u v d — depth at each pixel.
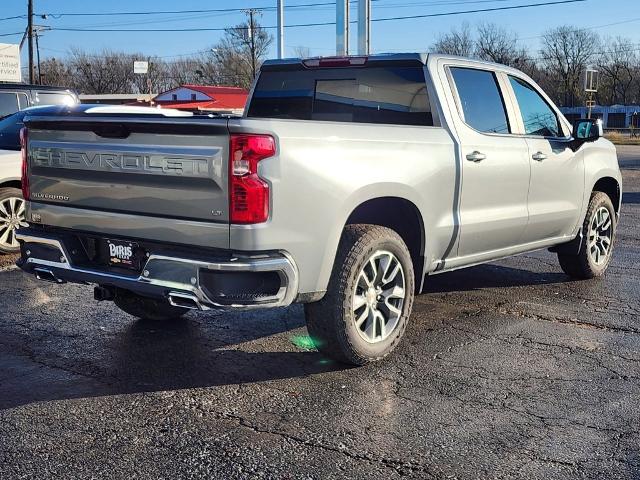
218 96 48.62
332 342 4.54
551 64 102.44
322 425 3.86
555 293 6.80
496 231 5.75
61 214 4.62
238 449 3.58
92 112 4.52
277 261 4.01
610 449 3.60
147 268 4.13
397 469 3.39
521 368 4.75
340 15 15.39
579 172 6.71
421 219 4.98
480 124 5.67
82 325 5.70
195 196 4.02
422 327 5.66
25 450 3.56
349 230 4.57
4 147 9.01
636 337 5.43
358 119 5.84
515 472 3.36
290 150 4.04
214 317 5.93
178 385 4.43
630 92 101.94
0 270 7.75
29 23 53.28
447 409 4.07
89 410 4.05
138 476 3.32
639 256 8.67
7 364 4.79
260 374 4.62
